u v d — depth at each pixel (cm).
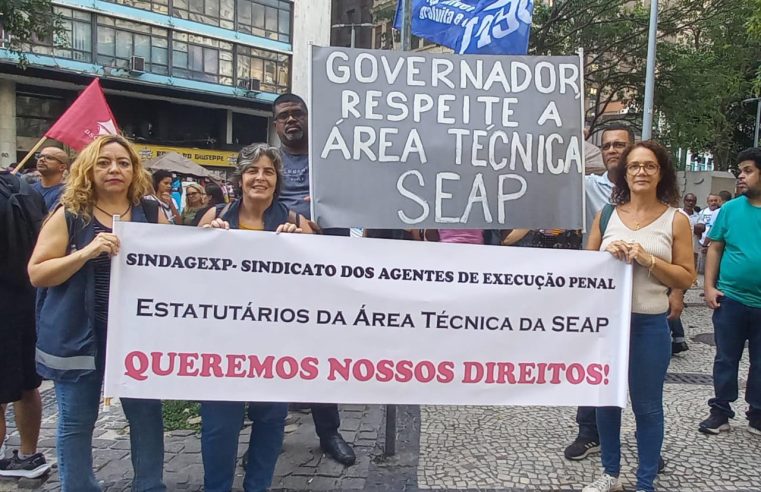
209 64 2686
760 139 2177
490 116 311
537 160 312
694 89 1476
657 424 294
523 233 387
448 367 286
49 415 421
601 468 337
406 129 306
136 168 268
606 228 308
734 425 409
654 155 289
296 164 374
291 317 276
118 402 442
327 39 3103
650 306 288
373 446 365
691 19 1466
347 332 280
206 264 268
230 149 2886
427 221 307
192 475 325
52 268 236
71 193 251
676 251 290
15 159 2294
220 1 2683
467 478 325
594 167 705
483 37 518
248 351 274
